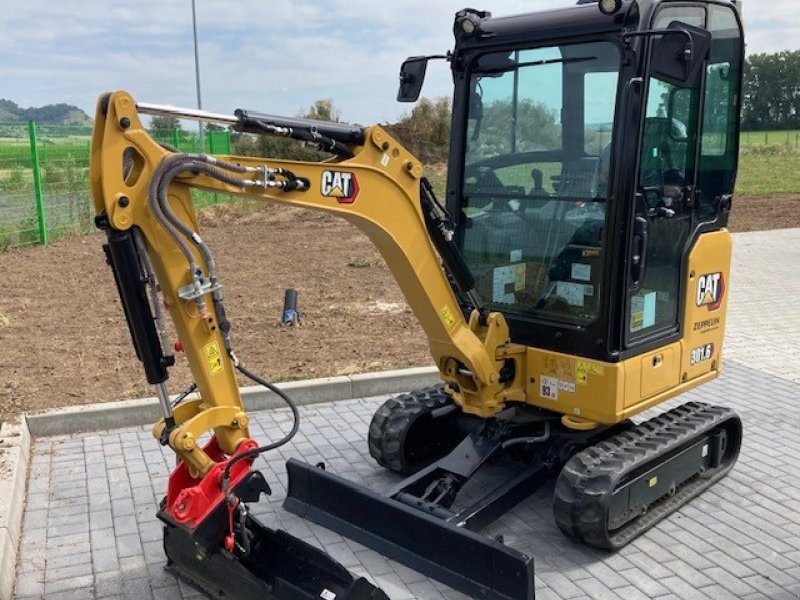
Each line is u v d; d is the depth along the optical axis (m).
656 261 4.31
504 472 5.25
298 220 16.98
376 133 3.73
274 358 7.32
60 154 13.99
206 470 3.41
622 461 4.21
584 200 4.20
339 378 6.60
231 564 3.56
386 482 5.12
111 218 3.00
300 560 3.48
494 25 4.45
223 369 3.45
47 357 7.25
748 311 9.83
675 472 4.71
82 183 14.46
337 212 3.64
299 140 3.63
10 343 7.67
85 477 5.13
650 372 4.32
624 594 3.89
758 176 29.20
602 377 4.12
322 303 9.52
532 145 4.42
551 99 4.29
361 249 13.40
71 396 6.24
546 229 4.43
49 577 4.01
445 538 3.89
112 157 2.97
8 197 12.96
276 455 5.51
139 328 3.21
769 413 6.37
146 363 3.29
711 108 4.51
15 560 4.11
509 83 4.47
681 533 4.48
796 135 42.00
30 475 5.14
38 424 5.73
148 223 3.10
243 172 3.27
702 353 4.81
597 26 3.95
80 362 7.11
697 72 3.95
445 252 4.25
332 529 4.39
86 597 3.85
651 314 4.34
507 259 4.64
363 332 8.26
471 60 4.61
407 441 5.06
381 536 4.21
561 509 4.17
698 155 4.43
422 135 22.66
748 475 5.23
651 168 4.13
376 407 6.46
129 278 3.12
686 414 4.95
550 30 4.15
